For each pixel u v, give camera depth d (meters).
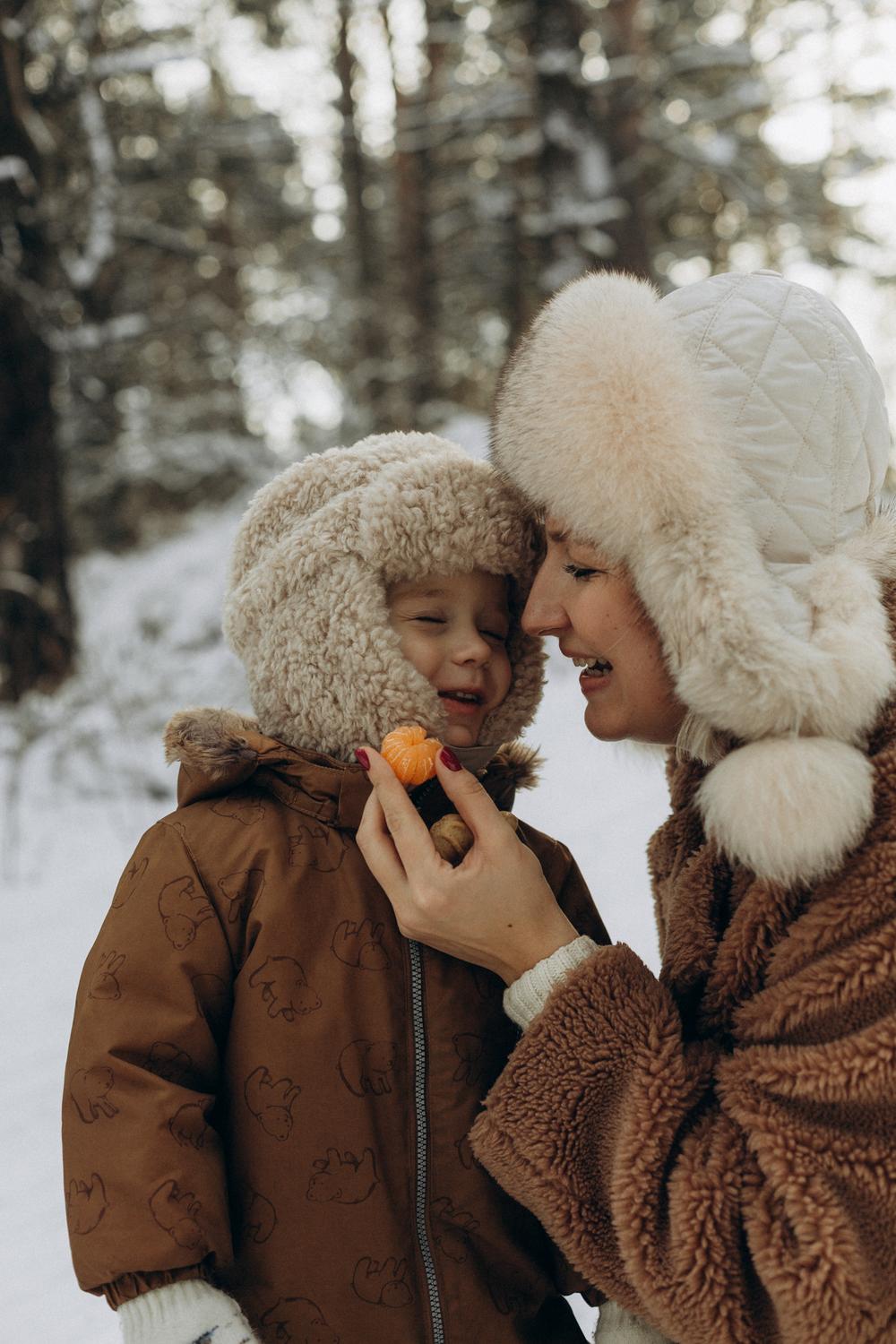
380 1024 1.16
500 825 1.14
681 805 1.29
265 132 13.50
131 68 8.73
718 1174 0.97
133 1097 1.06
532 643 1.38
